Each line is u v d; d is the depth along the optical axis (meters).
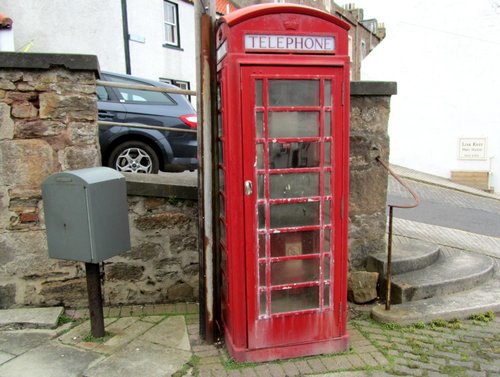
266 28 2.92
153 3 14.12
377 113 4.47
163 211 4.05
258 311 3.18
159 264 4.11
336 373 3.07
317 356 3.30
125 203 3.46
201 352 3.34
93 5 12.53
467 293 4.28
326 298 3.29
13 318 3.64
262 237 3.14
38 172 3.73
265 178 3.07
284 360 3.25
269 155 3.08
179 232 4.11
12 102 3.61
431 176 13.24
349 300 4.30
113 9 12.85
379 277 4.38
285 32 2.95
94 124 3.79
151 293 4.14
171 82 15.27
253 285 3.15
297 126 3.10
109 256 3.32
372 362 3.21
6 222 3.75
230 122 2.96
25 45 11.64
